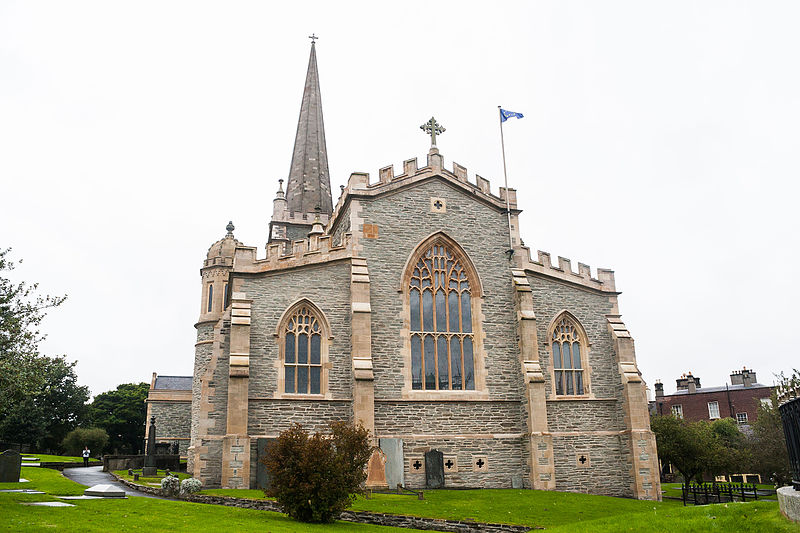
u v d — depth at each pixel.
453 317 37.81
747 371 84.25
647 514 20.41
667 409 85.50
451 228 38.84
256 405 33.19
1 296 20.53
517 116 43.62
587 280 40.94
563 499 31.59
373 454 32.75
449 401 35.81
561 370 39.00
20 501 22.86
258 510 25.75
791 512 15.50
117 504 23.70
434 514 26.19
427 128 40.72
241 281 34.84
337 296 35.94
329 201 64.62
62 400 76.62
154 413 66.62
